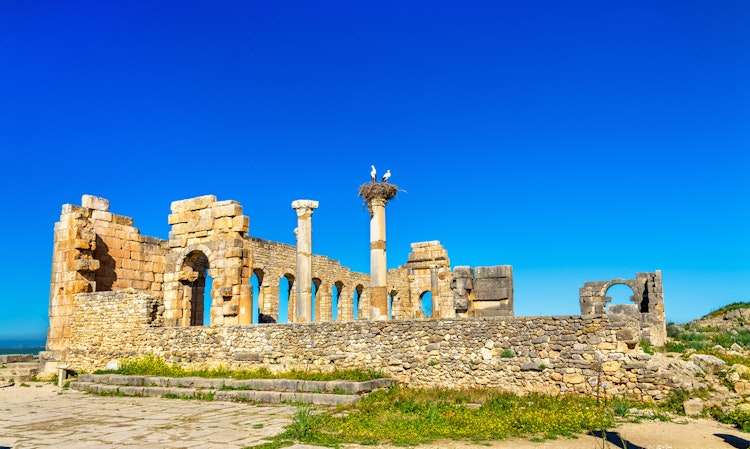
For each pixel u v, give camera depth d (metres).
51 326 28.25
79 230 28.44
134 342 25.39
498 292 24.20
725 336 35.81
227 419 15.44
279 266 42.00
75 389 22.92
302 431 12.73
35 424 15.36
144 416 16.27
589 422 13.73
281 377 20.78
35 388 24.09
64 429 14.48
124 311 25.91
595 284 44.78
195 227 27.62
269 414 16.11
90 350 26.53
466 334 19.53
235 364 22.97
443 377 19.52
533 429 13.06
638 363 16.97
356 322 21.28
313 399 17.81
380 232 25.58
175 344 24.39
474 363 19.19
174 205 28.50
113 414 16.77
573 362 17.84
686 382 16.41
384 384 19.48
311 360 21.64
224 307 25.84
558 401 16.59
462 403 16.89
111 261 30.31
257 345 22.72
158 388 20.77
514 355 18.70
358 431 12.91
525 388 18.33
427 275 45.19
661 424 13.87
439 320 20.03
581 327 17.98
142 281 31.81
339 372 20.48
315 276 44.56
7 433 14.09
